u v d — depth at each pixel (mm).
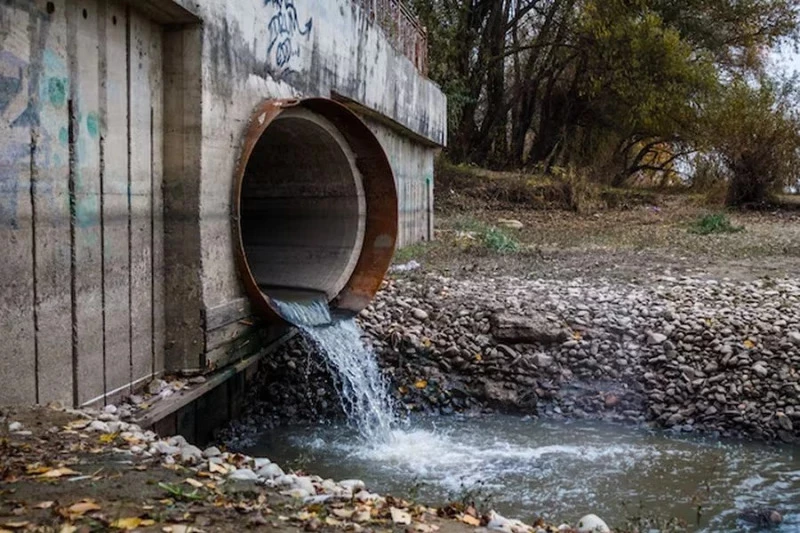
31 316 6125
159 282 8117
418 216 21781
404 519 4695
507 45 38406
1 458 4875
